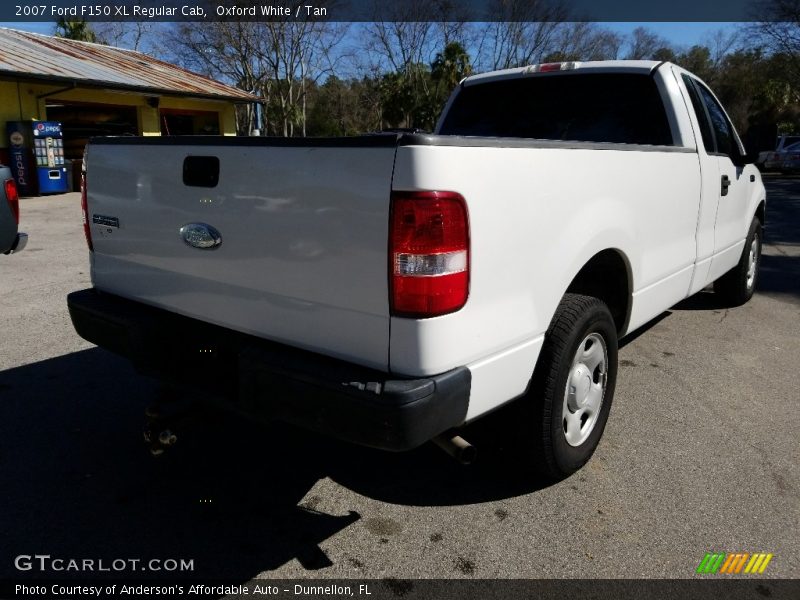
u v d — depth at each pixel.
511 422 2.84
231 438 3.56
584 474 3.19
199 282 2.75
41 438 3.51
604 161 2.94
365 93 52.66
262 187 2.41
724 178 4.64
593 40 43.31
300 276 2.37
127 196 2.97
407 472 3.23
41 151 15.87
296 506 2.94
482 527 2.78
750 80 45.94
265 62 41.09
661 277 3.80
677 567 2.52
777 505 2.93
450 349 2.20
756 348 5.02
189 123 23.27
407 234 2.08
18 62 16.11
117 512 2.87
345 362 2.33
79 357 4.69
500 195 2.31
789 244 10.01
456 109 4.98
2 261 7.90
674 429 3.66
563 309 2.82
